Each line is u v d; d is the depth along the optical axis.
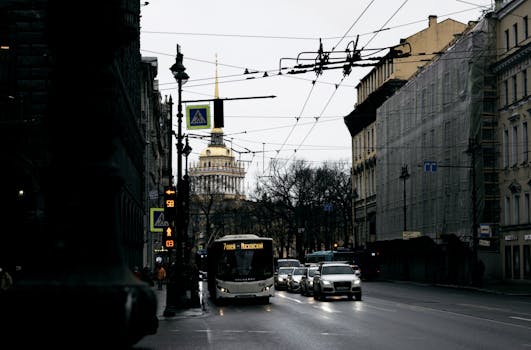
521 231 56.31
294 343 18.70
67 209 7.16
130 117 41.34
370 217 94.88
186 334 21.75
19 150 26.22
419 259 75.19
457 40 65.62
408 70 84.88
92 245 7.16
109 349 6.83
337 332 21.66
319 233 99.94
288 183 93.50
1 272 25.27
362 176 98.81
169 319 28.91
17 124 26.33
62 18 7.32
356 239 100.06
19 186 26.25
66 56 7.34
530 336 19.58
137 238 49.91
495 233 60.56
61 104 7.27
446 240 64.69
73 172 7.18
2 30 26.97
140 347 17.97
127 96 38.34
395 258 84.56
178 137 36.50
